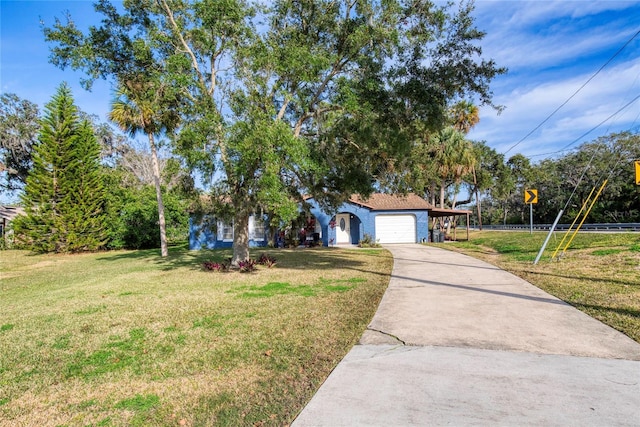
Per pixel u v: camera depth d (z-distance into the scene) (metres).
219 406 3.43
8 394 3.78
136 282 10.45
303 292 8.30
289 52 9.38
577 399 3.19
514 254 14.69
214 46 9.98
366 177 11.68
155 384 3.92
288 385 3.78
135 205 25.31
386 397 3.34
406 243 24.64
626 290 7.12
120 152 38.66
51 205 23.19
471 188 46.12
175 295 8.38
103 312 7.02
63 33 11.54
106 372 4.27
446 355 4.29
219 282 9.98
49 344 5.29
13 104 31.98
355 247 21.97
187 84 9.41
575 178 39.09
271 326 5.77
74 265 16.78
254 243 23.30
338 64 10.80
